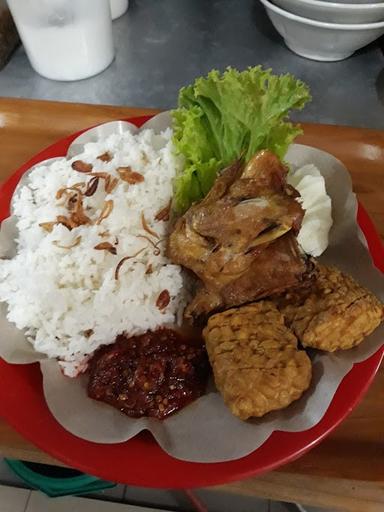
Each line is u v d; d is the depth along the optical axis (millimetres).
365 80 418
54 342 269
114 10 462
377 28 381
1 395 250
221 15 470
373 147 345
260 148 288
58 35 388
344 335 245
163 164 312
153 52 444
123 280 279
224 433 234
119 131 344
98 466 230
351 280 267
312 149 328
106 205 289
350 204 307
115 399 250
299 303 260
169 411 247
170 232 299
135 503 372
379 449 244
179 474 227
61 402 248
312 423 232
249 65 431
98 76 430
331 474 238
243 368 231
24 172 326
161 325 283
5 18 433
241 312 256
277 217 248
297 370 231
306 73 424
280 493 241
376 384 261
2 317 276
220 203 255
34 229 296
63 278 281
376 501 235
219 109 286
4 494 374
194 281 295
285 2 379
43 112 372
